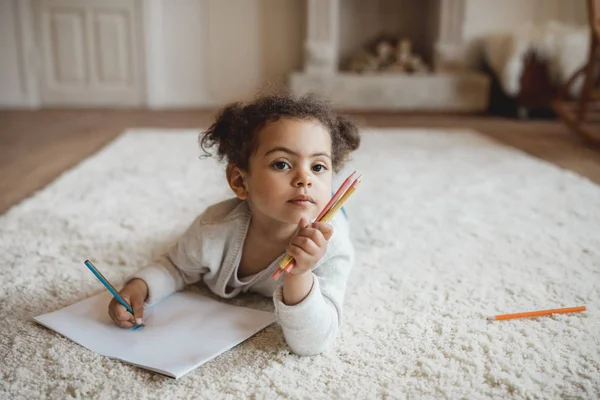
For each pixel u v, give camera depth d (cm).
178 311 100
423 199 178
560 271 122
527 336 94
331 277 94
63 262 123
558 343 92
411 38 457
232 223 98
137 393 78
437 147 271
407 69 433
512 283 115
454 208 169
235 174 95
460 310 103
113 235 140
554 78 362
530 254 132
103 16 415
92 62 422
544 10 435
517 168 224
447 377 83
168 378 81
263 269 101
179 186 190
